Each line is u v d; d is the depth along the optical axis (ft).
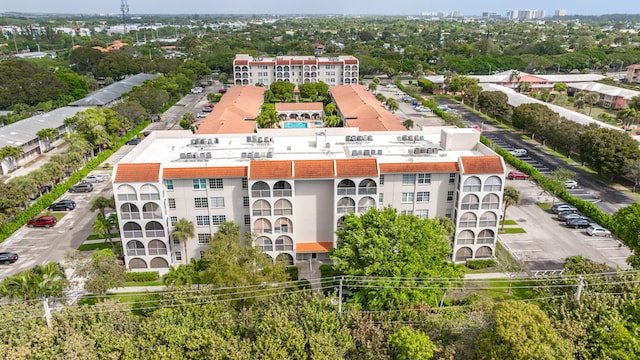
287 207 210.79
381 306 159.63
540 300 160.66
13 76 565.53
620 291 159.02
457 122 456.04
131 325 144.97
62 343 132.77
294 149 250.57
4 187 251.39
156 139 270.26
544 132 401.08
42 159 375.04
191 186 212.23
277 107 492.54
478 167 212.02
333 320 144.97
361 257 165.89
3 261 224.12
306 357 133.28
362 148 248.52
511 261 222.07
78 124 382.42
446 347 133.80
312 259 224.53
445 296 192.85
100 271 180.45
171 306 155.02
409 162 216.95
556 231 256.11
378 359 135.33
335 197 210.38
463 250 225.76
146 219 209.36
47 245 242.99
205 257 185.06
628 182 325.62
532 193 309.63
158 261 217.77
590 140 328.70
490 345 127.75
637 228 198.29
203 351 135.95
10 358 124.67
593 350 135.33
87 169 341.00
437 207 224.53
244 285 162.09
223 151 245.24
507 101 510.58
